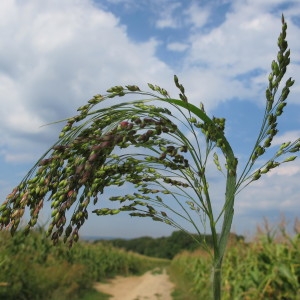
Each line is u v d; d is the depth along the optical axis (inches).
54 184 61.4
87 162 59.4
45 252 576.4
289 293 232.7
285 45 66.3
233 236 405.4
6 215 58.6
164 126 64.8
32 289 441.4
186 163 68.9
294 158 67.0
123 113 68.6
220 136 72.6
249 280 267.4
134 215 73.7
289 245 270.8
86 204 64.2
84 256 824.3
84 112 66.6
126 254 1200.8
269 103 68.1
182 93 70.0
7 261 412.8
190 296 530.9
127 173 70.9
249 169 70.0
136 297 599.2
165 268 1298.0
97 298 564.4
